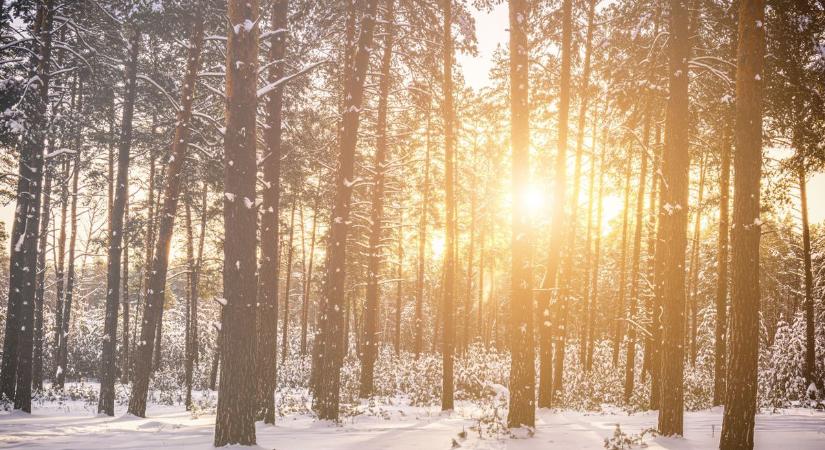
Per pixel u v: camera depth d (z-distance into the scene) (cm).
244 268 1020
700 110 1700
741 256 916
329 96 2312
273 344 1417
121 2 1545
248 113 1051
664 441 1041
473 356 2427
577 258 3288
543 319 1636
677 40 1168
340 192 1451
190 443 1046
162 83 1858
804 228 2231
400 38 2058
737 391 901
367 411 1634
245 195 1035
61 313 2794
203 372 3042
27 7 1720
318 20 1744
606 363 2611
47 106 1795
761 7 943
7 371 1731
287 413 1652
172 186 1697
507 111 2772
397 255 3459
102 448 988
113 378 1736
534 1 1875
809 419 1416
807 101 1321
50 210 2581
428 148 2738
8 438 1131
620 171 2517
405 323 6234
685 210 1136
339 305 1412
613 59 1977
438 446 991
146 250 2523
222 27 1670
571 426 1270
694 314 3347
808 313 2194
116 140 1938
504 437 1069
